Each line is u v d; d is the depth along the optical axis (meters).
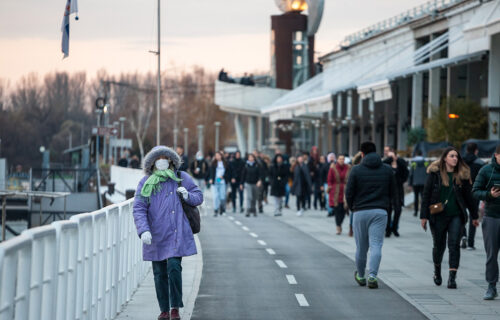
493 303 19.56
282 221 48.28
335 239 36.81
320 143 136.62
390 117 101.62
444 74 89.44
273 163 52.97
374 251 22.09
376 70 91.25
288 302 19.80
